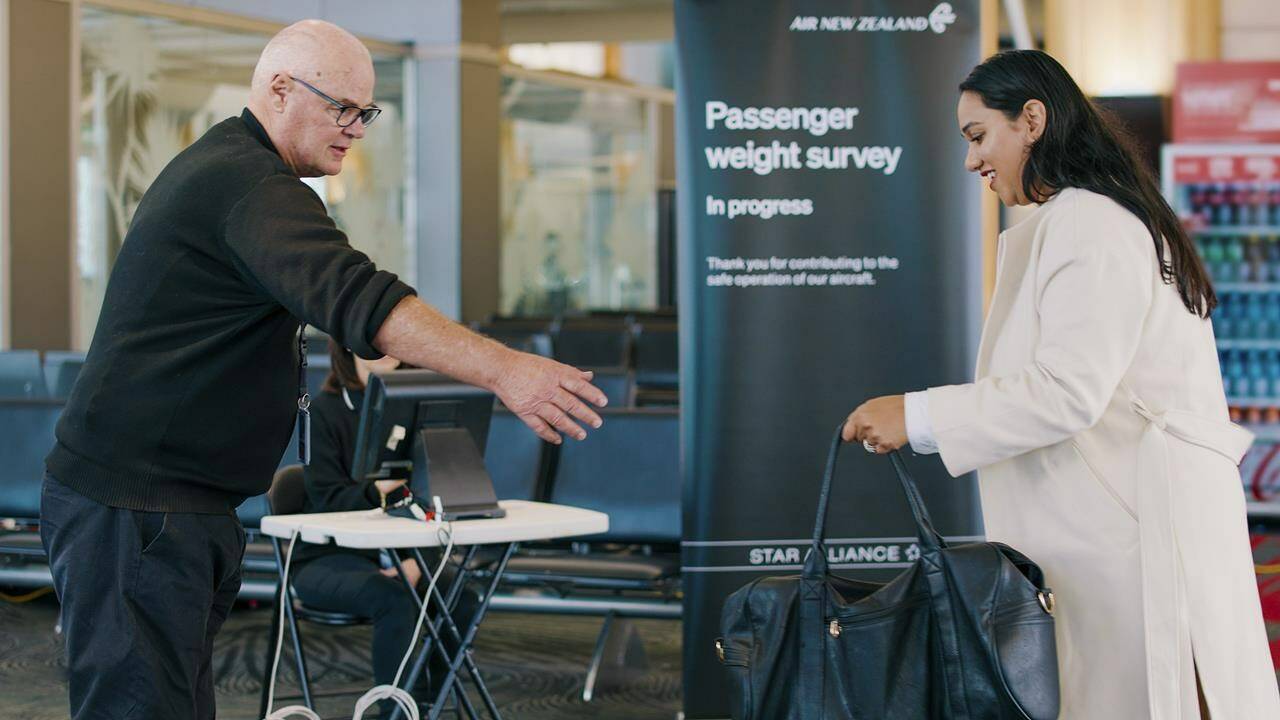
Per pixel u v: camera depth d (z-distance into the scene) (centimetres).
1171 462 195
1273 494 712
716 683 337
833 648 193
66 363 650
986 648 186
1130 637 195
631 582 400
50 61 985
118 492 194
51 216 988
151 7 1052
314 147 210
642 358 855
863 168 337
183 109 1095
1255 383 774
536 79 1559
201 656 202
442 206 1248
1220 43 934
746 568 337
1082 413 192
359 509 355
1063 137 205
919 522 198
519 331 951
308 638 505
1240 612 195
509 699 415
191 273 194
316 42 207
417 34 1230
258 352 201
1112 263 195
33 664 450
